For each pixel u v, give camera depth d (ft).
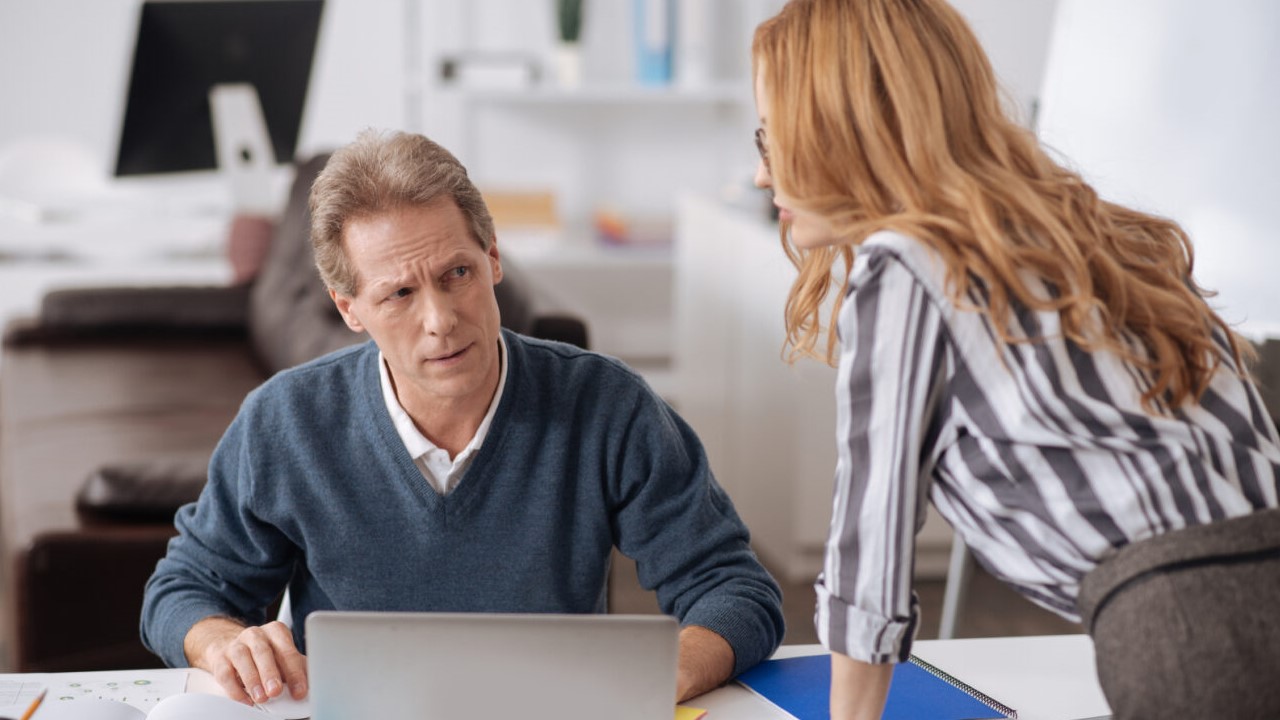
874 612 3.64
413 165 4.46
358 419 4.88
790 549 10.54
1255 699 3.30
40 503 7.79
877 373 3.59
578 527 4.96
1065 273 3.55
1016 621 9.96
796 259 4.65
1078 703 4.48
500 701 3.73
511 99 15.01
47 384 10.76
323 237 4.50
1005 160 3.68
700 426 13.16
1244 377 3.98
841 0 3.74
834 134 3.69
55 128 15.35
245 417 4.93
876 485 3.60
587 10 15.49
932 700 4.39
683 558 4.96
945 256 3.51
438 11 15.37
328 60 15.48
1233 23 7.59
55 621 7.24
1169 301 3.69
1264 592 3.36
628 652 3.70
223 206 15.23
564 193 15.94
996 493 3.61
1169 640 3.33
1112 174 8.20
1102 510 3.50
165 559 5.17
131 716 4.01
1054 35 8.74
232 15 13.07
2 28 15.08
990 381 3.53
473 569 4.90
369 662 3.70
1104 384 3.54
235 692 4.39
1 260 14.14
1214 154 7.63
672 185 16.05
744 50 15.42
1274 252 7.23
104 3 15.20
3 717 4.14
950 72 3.67
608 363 5.08
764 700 4.47
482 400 4.81
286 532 4.92
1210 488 3.51
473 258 4.53
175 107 13.12
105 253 14.58
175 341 12.23
